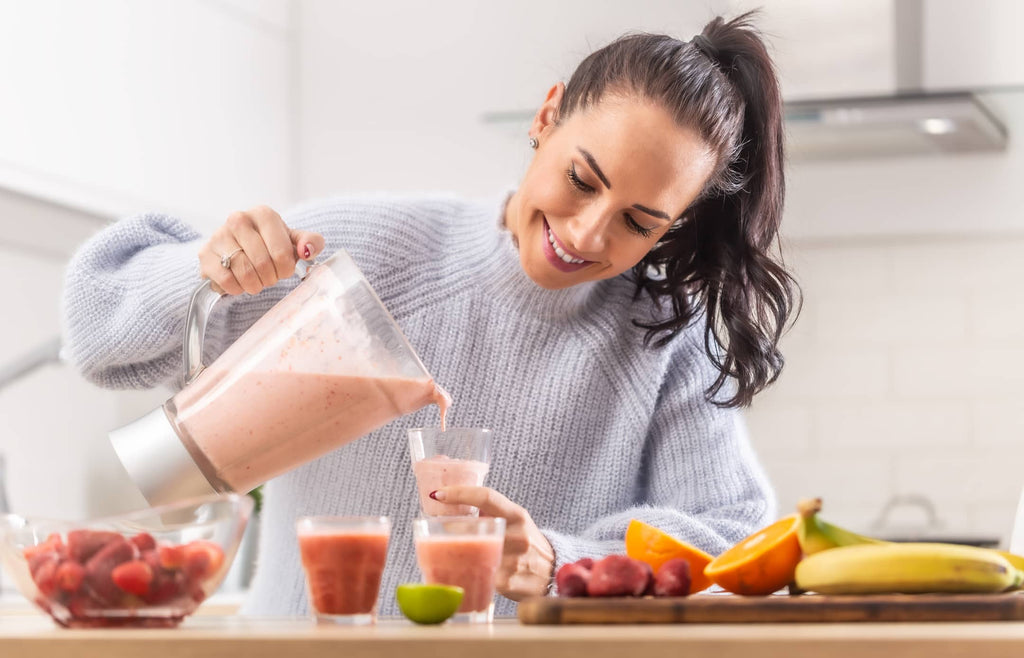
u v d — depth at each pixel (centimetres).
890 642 91
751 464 172
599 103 144
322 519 112
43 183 246
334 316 127
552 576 134
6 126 238
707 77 149
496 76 337
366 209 169
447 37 341
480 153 337
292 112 346
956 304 321
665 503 171
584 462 169
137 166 272
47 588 106
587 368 167
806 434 327
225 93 307
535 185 146
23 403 295
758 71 164
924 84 301
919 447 321
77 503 308
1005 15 302
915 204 314
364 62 345
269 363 127
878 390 324
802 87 290
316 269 130
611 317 171
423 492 130
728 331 171
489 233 166
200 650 97
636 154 140
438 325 166
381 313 128
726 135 153
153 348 152
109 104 264
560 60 333
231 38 311
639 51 146
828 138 295
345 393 126
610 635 94
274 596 166
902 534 304
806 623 105
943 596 109
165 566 107
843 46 288
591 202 143
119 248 159
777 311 173
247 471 129
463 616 113
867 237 320
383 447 162
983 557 111
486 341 167
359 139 343
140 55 274
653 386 171
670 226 155
